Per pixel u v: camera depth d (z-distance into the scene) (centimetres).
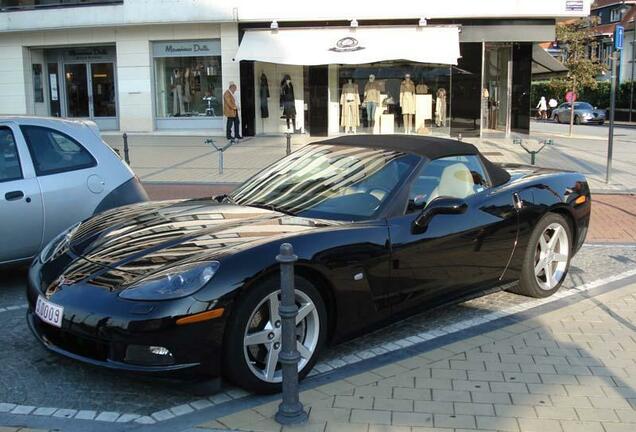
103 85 2458
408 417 345
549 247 563
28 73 2452
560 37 3891
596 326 492
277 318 375
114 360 351
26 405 365
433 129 2189
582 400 366
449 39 2055
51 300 378
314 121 2231
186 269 358
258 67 2277
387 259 425
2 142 573
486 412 351
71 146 616
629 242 797
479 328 490
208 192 1202
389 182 462
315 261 385
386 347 453
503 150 1802
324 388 382
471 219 484
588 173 1414
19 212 562
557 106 4962
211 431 329
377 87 2194
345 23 2156
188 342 345
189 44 2298
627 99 4412
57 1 2309
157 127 2377
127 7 2219
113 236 434
